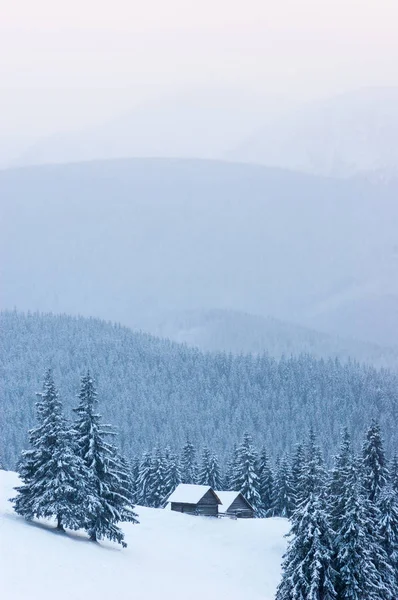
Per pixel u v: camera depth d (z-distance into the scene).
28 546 82.62
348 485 75.56
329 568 70.06
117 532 96.31
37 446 92.06
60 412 92.19
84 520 90.81
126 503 97.12
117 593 79.25
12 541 82.25
